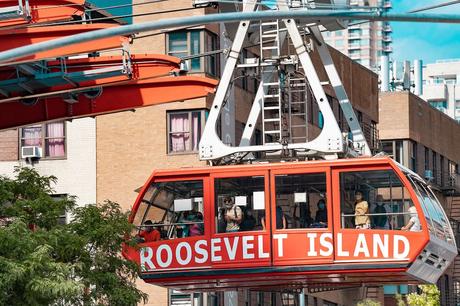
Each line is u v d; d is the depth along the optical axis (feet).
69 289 189.26
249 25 248.73
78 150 336.70
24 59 214.69
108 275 205.36
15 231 192.03
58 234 199.93
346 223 230.68
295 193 231.50
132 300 206.39
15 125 246.68
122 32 169.27
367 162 229.86
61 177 337.31
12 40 216.33
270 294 365.40
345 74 417.90
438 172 492.54
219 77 338.95
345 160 230.27
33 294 187.93
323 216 230.68
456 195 495.82
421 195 235.81
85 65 228.63
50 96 236.84
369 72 442.09
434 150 488.44
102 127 336.49
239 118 346.95
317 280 239.30
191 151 331.77
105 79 230.68
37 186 210.79
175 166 331.98
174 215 234.99
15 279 184.85
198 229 234.38
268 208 232.12
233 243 232.73
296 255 231.71
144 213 235.81
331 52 404.57
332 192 230.68
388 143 464.24
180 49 332.80
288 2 242.99
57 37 216.33
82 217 210.38
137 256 235.61
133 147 334.65
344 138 242.37
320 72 394.93
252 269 232.73
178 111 333.42
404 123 461.37
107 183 335.47
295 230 231.30
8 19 211.61
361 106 431.84
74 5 214.69
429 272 240.32
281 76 250.78
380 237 230.07
